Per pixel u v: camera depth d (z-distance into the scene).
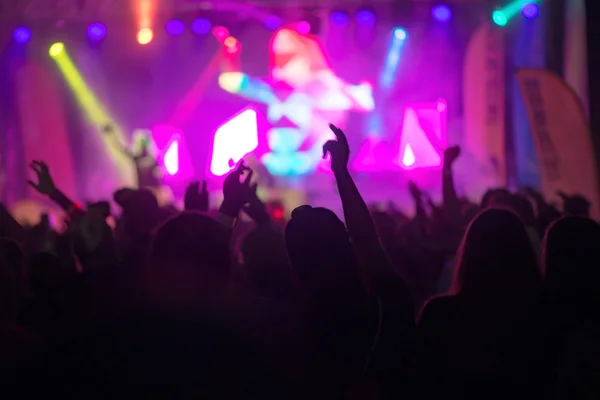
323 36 18.86
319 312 2.47
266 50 19.17
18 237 5.09
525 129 17.05
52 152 18.42
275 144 18.47
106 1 17.92
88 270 3.24
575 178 10.80
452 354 2.60
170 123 19.08
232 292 2.32
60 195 4.61
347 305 2.48
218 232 2.28
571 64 15.85
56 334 2.27
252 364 2.14
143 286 2.26
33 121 18.39
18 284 3.17
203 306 2.18
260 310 2.28
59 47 18.12
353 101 18.50
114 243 4.25
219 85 18.97
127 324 2.16
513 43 17.06
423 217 5.17
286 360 2.20
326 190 18.34
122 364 2.10
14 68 18.30
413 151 16.47
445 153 4.79
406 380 2.48
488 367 2.57
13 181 18.05
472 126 16.64
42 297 3.30
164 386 2.08
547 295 2.71
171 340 2.12
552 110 10.88
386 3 17.67
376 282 2.52
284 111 18.59
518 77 10.98
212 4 17.75
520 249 2.69
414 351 2.46
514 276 2.65
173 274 2.20
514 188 16.77
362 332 2.47
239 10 17.77
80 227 4.25
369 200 18.08
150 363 2.10
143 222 3.95
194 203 3.38
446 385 2.58
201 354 2.11
